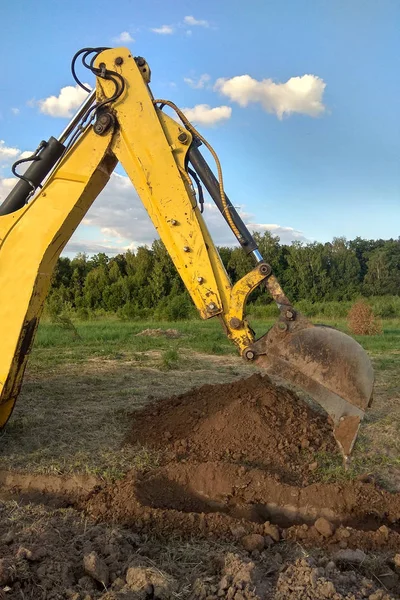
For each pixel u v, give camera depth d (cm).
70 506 435
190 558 338
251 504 432
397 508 423
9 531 348
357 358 408
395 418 674
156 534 375
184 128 454
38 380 883
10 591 286
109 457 513
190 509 434
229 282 439
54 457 513
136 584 294
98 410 681
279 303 427
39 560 313
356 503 427
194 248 436
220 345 1396
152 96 474
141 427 601
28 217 479
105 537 348
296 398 626
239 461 506
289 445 532
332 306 3030
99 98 468
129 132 455
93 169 471
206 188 448
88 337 1520
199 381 889
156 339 1505
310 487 441
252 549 352
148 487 445
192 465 471
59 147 498
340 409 407
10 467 487
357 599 287
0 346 476
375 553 351
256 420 552
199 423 573
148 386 841
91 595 289
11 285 476
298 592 287
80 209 490
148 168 448
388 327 2369
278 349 418
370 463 522
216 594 291
